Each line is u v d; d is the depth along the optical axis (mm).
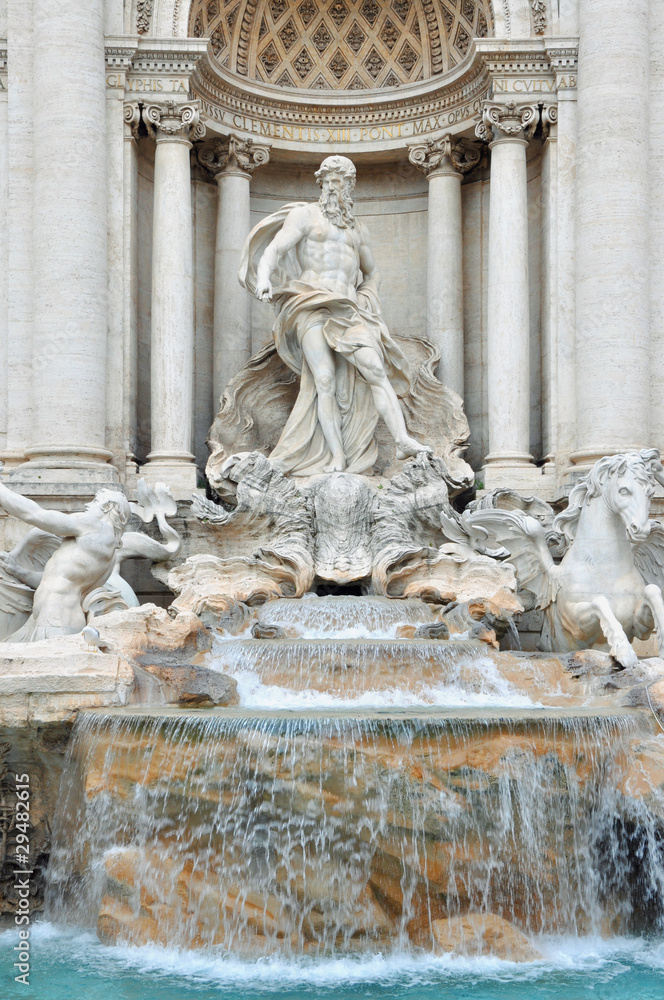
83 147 22453
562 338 23375
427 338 24875
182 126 23375
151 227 24922
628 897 13914
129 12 23469
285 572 20422
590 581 17875
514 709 15070
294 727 12883
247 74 25672
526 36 23719
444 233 25203
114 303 23219
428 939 12758
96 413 22453
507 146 23719
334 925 12672
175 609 18406
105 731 13555
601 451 22172
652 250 23078
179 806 13086
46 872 14539
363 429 23141
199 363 25578
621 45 22562
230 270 25078
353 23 26141
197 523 21438
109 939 13133
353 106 25984
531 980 12094
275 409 24344
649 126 23094
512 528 19750
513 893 13016
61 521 17547
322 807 12727
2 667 14266
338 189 23203
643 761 13859
